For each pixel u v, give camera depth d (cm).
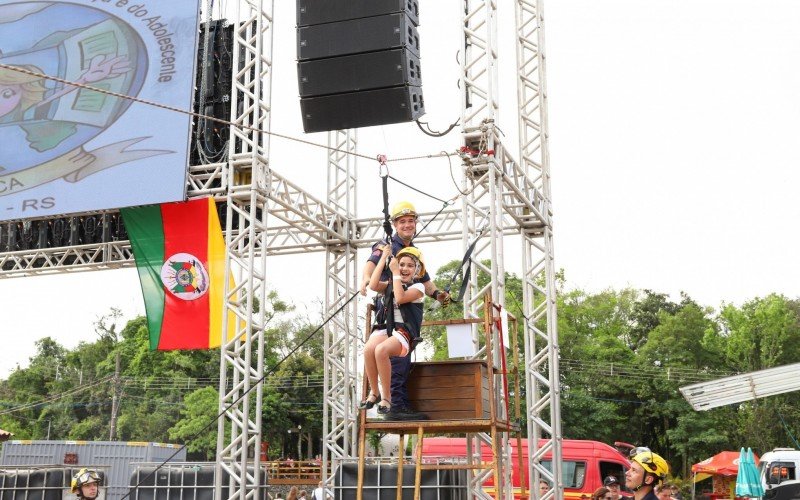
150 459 2114
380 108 1244
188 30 1502
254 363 4988
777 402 4419
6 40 1599
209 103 1535
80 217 1805
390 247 813
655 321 5366
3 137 1546
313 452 5300
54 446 2116
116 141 1480
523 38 1658
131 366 5203
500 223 1351
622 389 4581
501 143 1343
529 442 1512
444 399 842
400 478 834
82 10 1581
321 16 1258
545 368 4403
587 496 2064
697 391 1633
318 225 1644
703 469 3148
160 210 1470
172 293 1466
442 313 4341
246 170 1424
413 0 1280
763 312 4862
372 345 812
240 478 1279
